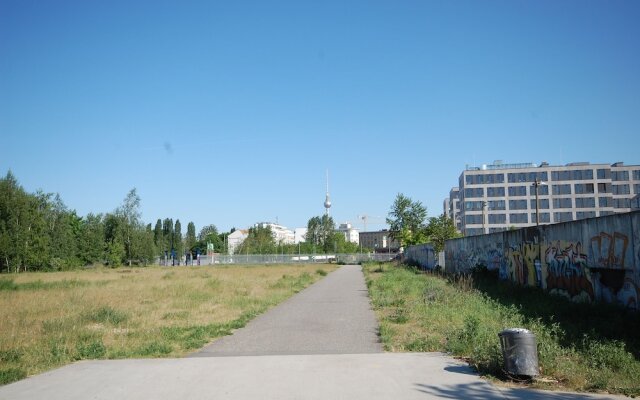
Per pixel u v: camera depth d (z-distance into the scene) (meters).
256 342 11.63
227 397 7.02
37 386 7.97
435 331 12.31
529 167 124.00
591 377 7.45
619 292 13.37
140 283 33.66
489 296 19.05
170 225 147.38
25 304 20.75
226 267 73.75
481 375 7.94
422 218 66.38
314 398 6.88
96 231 86.69
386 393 7.03
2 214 66.56
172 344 11.52
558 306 14.76
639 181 123.50
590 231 15.22
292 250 122.69
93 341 11.88
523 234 22.34
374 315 16.23
